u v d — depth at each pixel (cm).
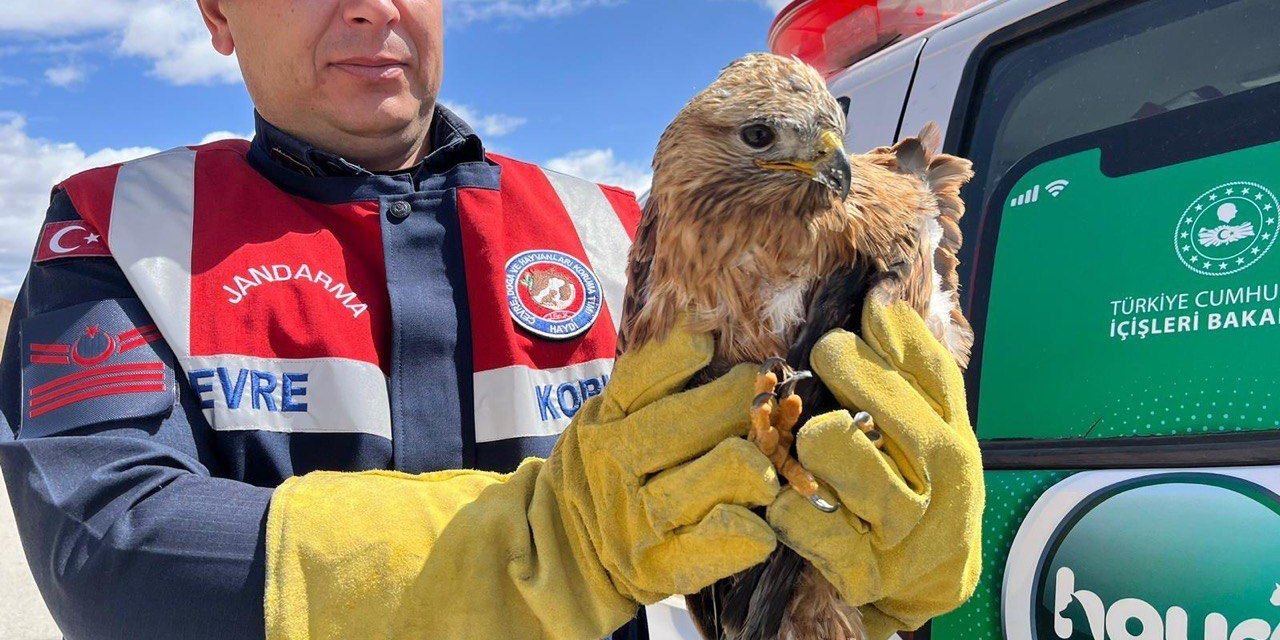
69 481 156
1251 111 175
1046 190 203
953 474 158
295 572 150
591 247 226
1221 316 168
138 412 165
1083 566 173
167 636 149
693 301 179
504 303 201
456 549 158
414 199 204
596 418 174
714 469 154
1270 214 166
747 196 175
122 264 177
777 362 158
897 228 179
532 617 162
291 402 179
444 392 192
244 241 187
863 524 154
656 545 161
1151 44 200
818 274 177
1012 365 196
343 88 198
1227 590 154
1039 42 219
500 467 194
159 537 151
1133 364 177
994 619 185
